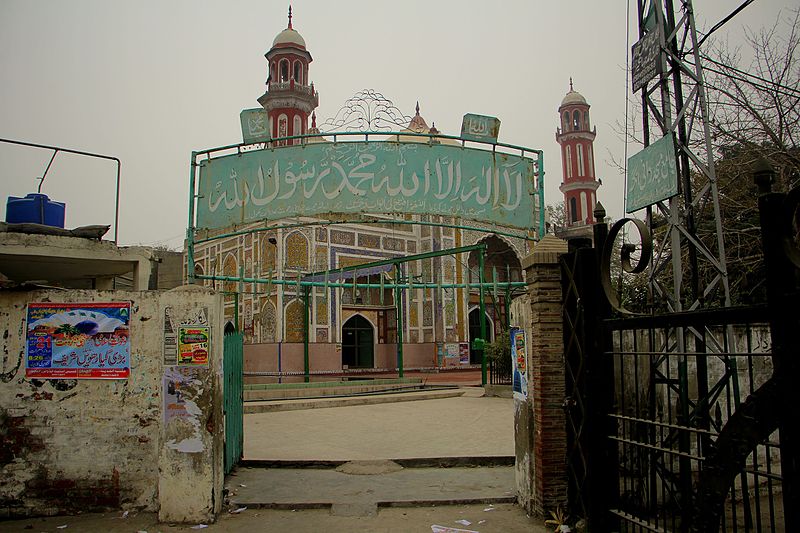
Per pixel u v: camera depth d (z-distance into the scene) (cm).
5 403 395
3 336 400
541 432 364
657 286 510
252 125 685
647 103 547
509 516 380
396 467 516
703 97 493
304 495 426
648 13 551
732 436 219
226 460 478
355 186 659
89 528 363
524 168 698
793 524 195
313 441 650
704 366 360
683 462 325
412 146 666
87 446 392
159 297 395
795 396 198
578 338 346
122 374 394
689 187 505
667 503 378
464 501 408
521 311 399
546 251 372
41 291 403
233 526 368
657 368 398
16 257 559
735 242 761
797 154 725
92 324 398
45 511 387
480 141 681
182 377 383
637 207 534
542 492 363
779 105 748
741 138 771
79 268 630
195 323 388
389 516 384
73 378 396
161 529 363
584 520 335
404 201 654
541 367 367
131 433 392
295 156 672
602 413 322
